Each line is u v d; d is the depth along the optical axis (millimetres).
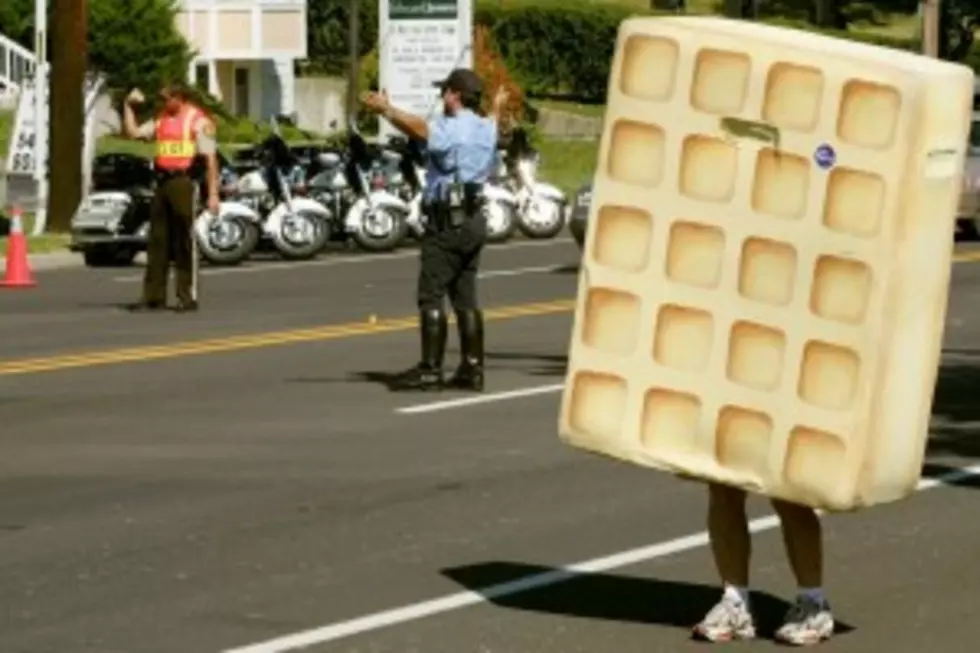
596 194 11930
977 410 21312
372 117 68125
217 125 66000
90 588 13672
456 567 14211
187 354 25031
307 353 25188
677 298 11789
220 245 38625
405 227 41781
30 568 14250
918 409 11680
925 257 11539
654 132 11805
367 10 82938
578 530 15352
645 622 12773
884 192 11391
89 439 19234
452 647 12219
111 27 64312
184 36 71750
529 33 85000
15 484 17188
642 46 11836
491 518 15773
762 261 11617
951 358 25672
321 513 15969
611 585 13711
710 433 11758
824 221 11492
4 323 28781
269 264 39031
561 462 18047
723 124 11664
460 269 22047
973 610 13125
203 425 19969
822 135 11484
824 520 15719
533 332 27625
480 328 22172
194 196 30172
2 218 43719
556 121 77625
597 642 12320
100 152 57781
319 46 85250
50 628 12695
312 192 41250
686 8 92188
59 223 42906
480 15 85000
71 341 26531
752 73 11609
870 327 11430
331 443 19000
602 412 11945
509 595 13430
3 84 62719
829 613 12367
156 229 30203
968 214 44656
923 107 11359
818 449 11539
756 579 13836
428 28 50188
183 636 12477
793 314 11570
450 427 19875
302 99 79812
